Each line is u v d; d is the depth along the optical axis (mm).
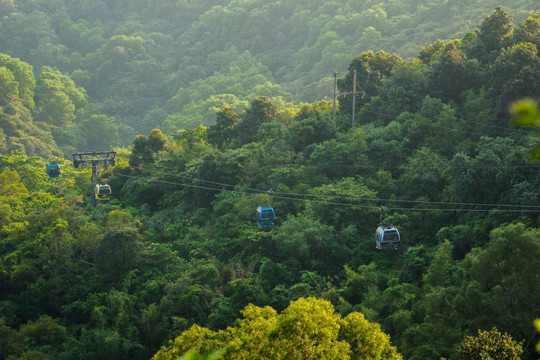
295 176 56781
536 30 62438
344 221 50000
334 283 44750
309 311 21344
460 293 32688
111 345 40531
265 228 51406
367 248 47031
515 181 42562
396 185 53250
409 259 41969
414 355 30812
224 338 24641
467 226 43281
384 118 66938
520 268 30656
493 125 55344
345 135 62469
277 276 45094
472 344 20312
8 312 48375
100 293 47875
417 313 35312
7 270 53969
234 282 43250
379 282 41875
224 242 52125
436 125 57219
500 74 56906
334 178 56562
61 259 54000
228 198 57875
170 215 63969
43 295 50344
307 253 46406
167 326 42281
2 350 41781
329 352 20812
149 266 49719
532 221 40188
